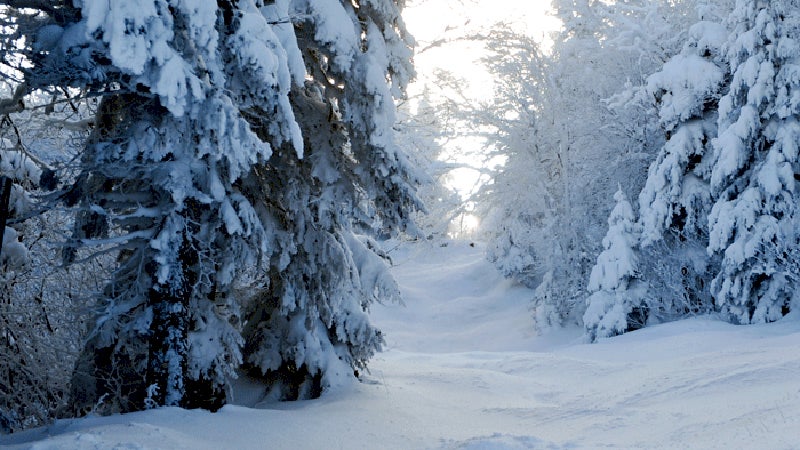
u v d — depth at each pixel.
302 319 10.74
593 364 13.42
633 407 8.99
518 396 11.07
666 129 22.56
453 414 9.59
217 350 8.93
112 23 6.39
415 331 31.78
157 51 6.81
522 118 29.25
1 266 9.94
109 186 9.02
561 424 8.58
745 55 19.72
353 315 11.02
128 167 8.03
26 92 8.01
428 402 10.29
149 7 6.56
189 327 8.99
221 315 9.46
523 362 14.49
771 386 8.48
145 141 8.00
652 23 26.88
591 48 28.59
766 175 18.70
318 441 7.61
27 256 10.13
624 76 28.27
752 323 18.64
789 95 18.91
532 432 8.23
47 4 7.47
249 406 10.39
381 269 11.42
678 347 14.98
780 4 18.88
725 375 9.61
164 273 8.08
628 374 11.84
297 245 10.59
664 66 22.48
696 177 21.91
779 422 6.36
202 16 7.04
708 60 22.05
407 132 24.47
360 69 9.97
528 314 30.97
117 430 6.98
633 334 18.94
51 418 10.40
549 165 29.48
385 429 8.36
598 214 28.23
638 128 26.89
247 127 7.80
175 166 8.20
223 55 7.85
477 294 37.50
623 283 22.02
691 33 22.25
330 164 10.55
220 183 8.51
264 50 7.55
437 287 39.31
